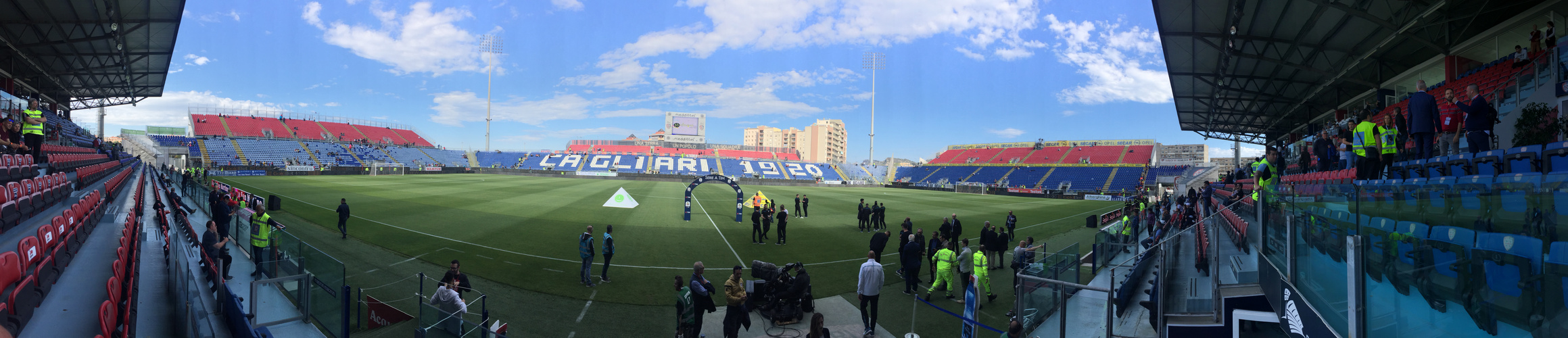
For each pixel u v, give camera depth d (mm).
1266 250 6613
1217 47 23625
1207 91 35062
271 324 8055
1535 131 10312
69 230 8375
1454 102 9531
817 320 6941
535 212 26406
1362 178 9312
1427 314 3635
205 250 9453
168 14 25500
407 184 44625
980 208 40281
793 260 16312
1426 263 3715
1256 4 19859
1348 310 4098
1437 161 8648
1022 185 75875
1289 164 32250
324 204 26875
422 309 7359
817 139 196125
